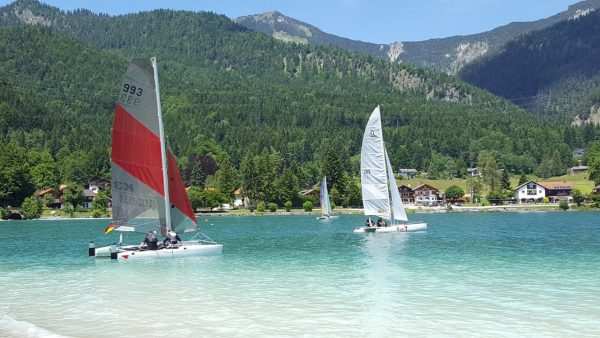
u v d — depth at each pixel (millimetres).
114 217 45281
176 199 48938
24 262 50594
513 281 37188
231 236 83562
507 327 25266
